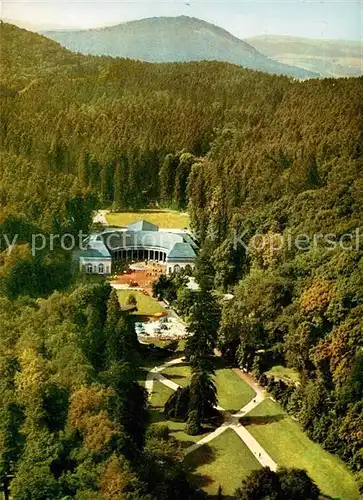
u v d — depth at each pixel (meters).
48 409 180.12
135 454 178.00
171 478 179.62
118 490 154.25
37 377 183.00
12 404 180.88
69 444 171.25
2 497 170.50
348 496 193.62
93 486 159.00
